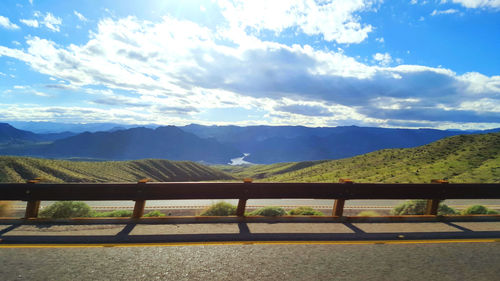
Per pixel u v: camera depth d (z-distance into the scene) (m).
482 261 4.37
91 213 7.55
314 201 13.70
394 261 4.30
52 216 6.93
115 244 4.84
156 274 3.74
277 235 5.40
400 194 7.04
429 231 5.86
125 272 3.79
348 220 6.55
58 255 4.34
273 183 6.77
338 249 4.75
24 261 4.09
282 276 3.71
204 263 4.11
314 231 5.70
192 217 6.39
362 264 4.15
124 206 11.62
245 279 3.62
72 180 99.19
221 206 8.22
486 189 7.38
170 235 5.30
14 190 6.16
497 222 6.67
